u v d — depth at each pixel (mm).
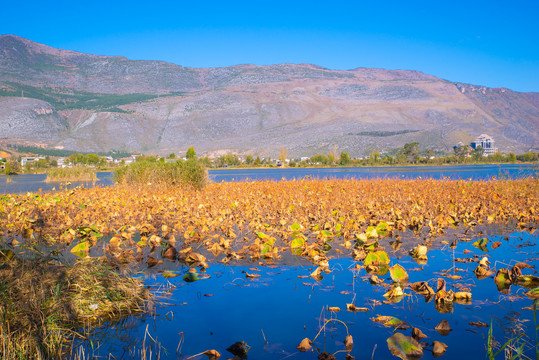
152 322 3410
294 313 3568
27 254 5441
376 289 4191
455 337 3084
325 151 184500
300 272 4816
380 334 3154
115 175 16141
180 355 2834
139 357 2811
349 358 2762
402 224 7418
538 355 2662
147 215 8406
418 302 3824
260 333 3182
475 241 6402
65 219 7500
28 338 2965
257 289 4199
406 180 16859
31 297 3531
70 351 2912
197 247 6102
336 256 5617
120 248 5758
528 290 4121
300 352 2865
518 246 6020
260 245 5723
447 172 38000
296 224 6961
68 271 4152
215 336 3133
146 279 4559
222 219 7930
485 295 3992
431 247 6031
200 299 3920
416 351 2807
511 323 3324
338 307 3686
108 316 3543
